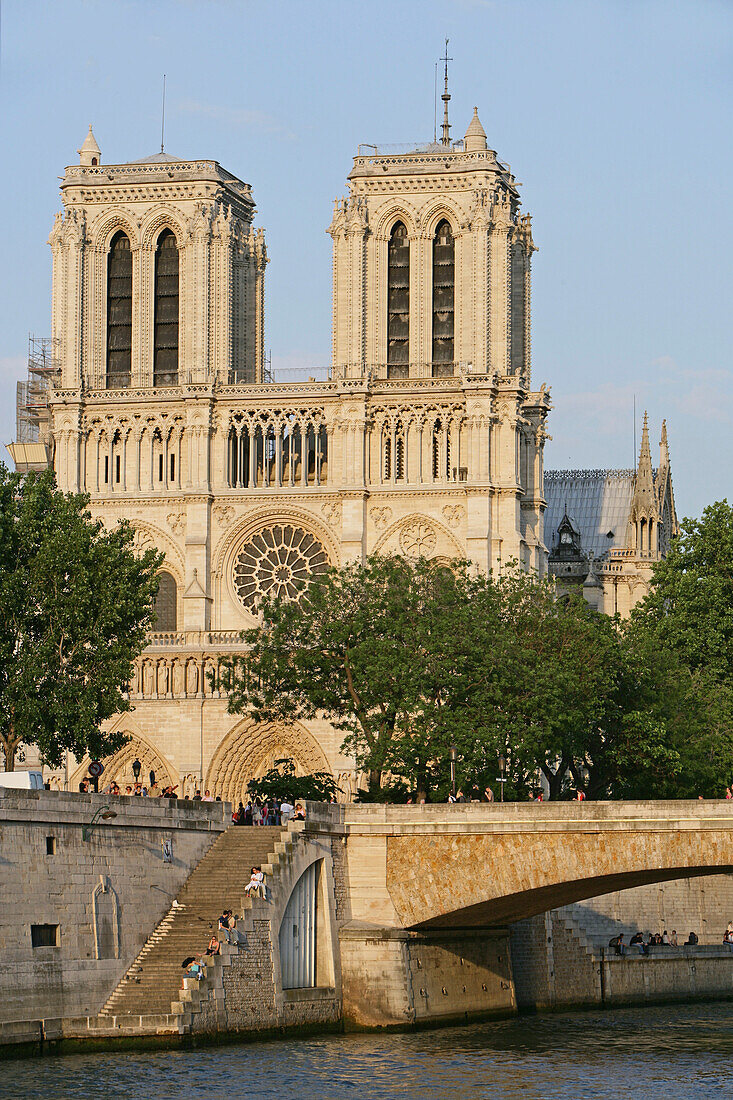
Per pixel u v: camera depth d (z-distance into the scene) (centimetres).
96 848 11706
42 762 14975
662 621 19350
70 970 11388
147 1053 11288
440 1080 11044
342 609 16075
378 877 13012
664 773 16938
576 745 15938
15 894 11038
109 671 14825
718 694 17862
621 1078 11262
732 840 12119
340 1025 12744
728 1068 11631
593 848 12450
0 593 14638
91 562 15038
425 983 13125
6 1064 10806
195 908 12300
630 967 15488
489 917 13550
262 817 14025
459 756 14638
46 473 15938
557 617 16438
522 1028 13325
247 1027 11931
